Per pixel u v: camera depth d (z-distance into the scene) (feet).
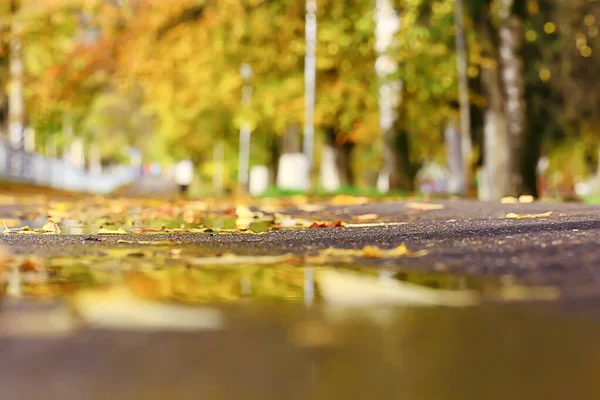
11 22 117.19
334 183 115.65
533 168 77.66
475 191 114.11
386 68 83.30
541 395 5.98
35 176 144.87
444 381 6.34
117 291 10.75
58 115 214.07
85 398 5.83
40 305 9.54
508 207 36.70
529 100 83.66
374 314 9.09
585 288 10.68
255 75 97.55
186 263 14.37
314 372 6.59
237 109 117.08
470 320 8.70
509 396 5.95
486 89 78.48
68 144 231.50
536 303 9.65
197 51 93.15
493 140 77.51
